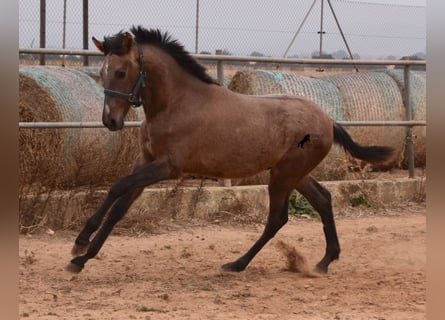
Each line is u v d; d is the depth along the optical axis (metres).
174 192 8.56
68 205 8.02
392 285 5.79
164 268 6.40
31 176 7.87
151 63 5.72
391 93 11.77
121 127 5.63
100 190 8.48
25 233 7.66
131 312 4.65
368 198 10.02
